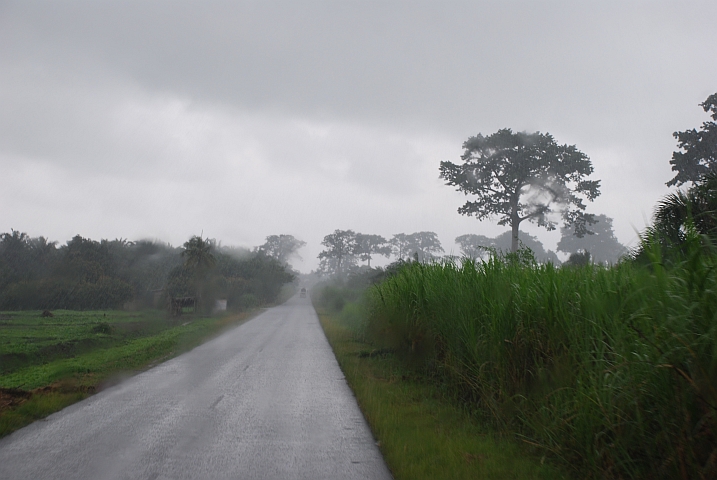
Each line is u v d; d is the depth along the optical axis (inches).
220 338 928.9
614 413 208.5
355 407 373.7
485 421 315.9
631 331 207.2
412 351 490.3
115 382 473.1
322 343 840.9
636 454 207.2
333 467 242.2
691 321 182.7
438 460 244.8
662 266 201.0
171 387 449.1
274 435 297.6
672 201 334.3
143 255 2182.6
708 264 190.1
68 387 434.3
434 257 564.1
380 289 608.7
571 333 259.3
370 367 544.7
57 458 251.1
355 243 4239.7
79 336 865.5
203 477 227.1
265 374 522.3
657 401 195.0
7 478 223.1
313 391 433.4
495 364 313.4
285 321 1428.4
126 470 234.7
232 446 274.7
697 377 178.7
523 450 260.5
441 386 406.3
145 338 903.1
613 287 249.1
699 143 880.3
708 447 181.3
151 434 297.0
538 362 285.9
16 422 317.4
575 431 227.9
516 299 310.7
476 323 350.3
